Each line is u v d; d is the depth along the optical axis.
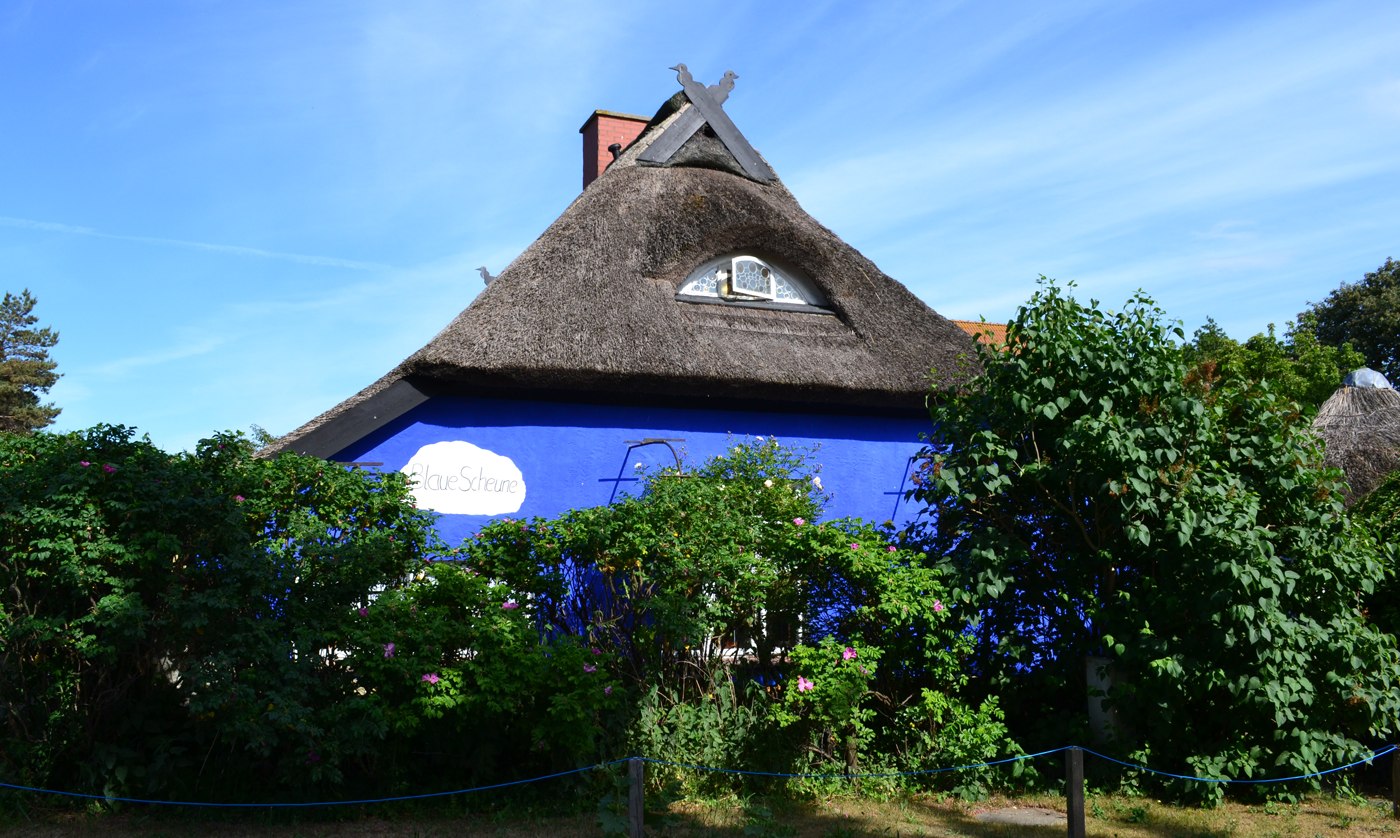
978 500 8.19
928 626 7.70
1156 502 7.71
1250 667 7.44
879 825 6.76
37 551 6.39
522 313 10.05
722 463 9.98
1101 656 7.97
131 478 6.57
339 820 6.64
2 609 6.36
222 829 6.39
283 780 6.64
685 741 7.42
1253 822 7.06
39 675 6.57
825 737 7.64
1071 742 7.89
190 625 6.26
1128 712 7.79
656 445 10.51
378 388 9.84
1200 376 8.03
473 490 9.91
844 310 11.66
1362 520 8.84
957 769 7.47
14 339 41.84
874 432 11.41
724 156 12.74
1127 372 7.91
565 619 7.84
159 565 6.54
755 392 10.66
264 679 6.37
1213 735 7.84
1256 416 8.09
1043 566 8.40
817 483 10.70
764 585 7.70
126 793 6.60
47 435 7.04
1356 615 7.84
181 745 6.79
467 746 7.11
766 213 11.66
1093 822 6.97
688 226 11.22
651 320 10.47
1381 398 12.80
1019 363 8.23
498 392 10.08
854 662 7.39
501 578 7.78
